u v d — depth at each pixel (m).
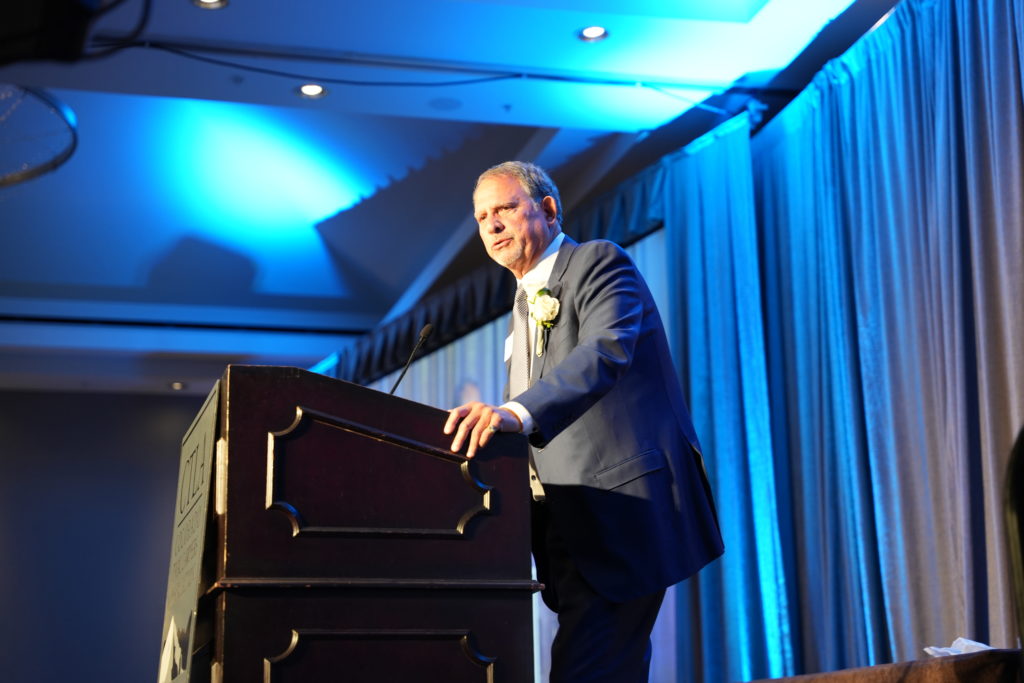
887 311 4.13
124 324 9.32
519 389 2.21
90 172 7.75
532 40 4.62
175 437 10.61
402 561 1.63
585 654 1.94
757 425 4.76
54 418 10.41
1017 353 3.38
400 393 8.57
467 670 1.63
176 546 1.84
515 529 1.71
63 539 10.17
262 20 4.40
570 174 6.53
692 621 4.94
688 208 5.34
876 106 4.30
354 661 1.58
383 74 4.91
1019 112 3.49
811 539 4.53
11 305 9.08
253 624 1.54
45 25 1.26
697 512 2.07
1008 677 1.62
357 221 8.34
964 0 3.77
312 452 1.62
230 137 7.48
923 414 3.88
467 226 7.59
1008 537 1.22
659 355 2.13
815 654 4.46
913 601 3.87
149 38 4.54
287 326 9.56
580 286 2.08
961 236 3.73
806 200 4.71
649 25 4.52
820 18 4.50
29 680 9.79
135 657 10.05
